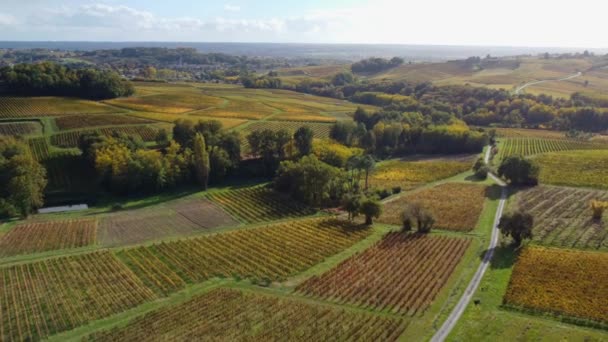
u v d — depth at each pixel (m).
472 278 60.84
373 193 102.31
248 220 90.00
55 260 68.62
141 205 98.62
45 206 98.81
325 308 53.47
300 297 57.12
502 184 109.88
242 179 120.88
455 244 73.31
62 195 103.00
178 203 100.19
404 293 56.91
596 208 81.31
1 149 99.81
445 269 63.59
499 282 59.38
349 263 66.56
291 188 105.56
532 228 72.56
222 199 102.75
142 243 77.00
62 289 59.31
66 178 108.88
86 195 104.25
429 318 50.56
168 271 65.00
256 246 74.44
